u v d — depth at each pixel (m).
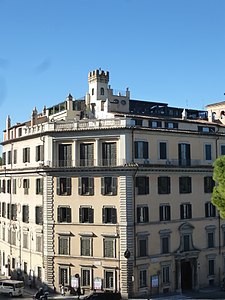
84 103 86.94
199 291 64.44
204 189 68.25
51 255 63.28
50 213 63.84
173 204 64.38
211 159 69.62
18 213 73.19
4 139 84.12
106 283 60.22
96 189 61.47
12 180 75.94
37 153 68.19
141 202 61.19
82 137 62.84
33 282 67.06
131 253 59.50
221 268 68.88
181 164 65.88
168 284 62.69
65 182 63.53
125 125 60.88
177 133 65.75
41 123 72.00
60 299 58.25
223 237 69.75
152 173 62.50
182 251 64.38
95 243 61.00
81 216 62.00
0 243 82.00
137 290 59.62
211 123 73.56
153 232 61.91
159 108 94.19
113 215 60.34
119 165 60.66
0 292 61.47
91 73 100.06
